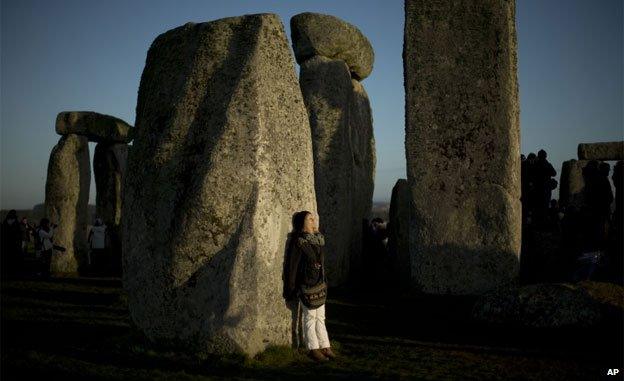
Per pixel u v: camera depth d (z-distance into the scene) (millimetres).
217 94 5586
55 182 14266
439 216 9391
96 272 13891
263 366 4977
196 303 5242
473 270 9172
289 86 5961
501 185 9156
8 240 12914
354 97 13758
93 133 15133
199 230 5301
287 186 5707
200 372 4770
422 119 9570
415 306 8828
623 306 7012
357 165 13586
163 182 5566
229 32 5828
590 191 11844
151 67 6254
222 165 5344
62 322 7148
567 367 5312
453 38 9539
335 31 12625
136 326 5562
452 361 5496
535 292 7090
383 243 14133
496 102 9273
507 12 9320
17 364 4930
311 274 5422
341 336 6598
